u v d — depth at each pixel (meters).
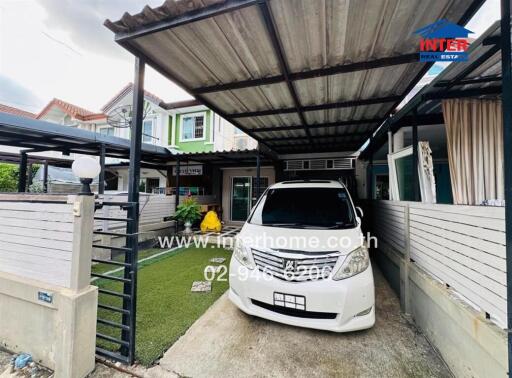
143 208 6.31
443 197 6.63
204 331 2.42
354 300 2.15
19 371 1.94
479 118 2.79
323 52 2.35
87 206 1.88
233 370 1.91
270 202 3.51
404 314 2.74
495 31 1.84
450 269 1.93
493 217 1.45
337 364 1.96
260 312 2.37
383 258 4.05
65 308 1.79
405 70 2.65
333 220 3.07
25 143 5.73
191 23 1.95
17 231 2.12
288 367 1.94
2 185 9.53
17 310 2.10
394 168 4.01
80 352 1.81
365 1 1.73
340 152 7.41
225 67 2.63
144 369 1.93
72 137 5.01
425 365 1.95
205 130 10.44
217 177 9.48
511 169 1.24
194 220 7.38
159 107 10.68
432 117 3.79
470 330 1.57
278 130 5.09
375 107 3.76
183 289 3.46
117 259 4.98
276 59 2.48
